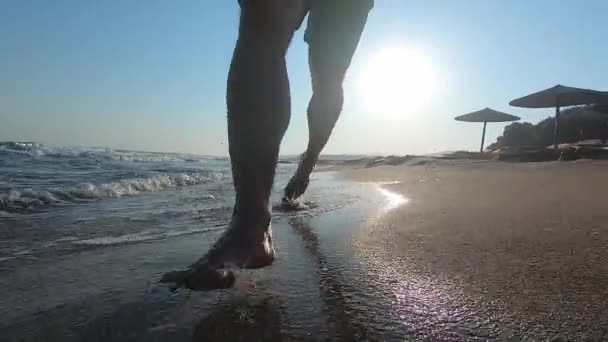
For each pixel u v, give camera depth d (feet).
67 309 4.11
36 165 27.99
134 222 8.68
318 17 8.21
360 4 8.11
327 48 8.31
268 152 4.69
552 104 53.67
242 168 4.67
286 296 4.40
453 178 19.25
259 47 4.68
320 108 9.04
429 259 5.64
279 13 4.69
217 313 3.99
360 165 44.86
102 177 19.61
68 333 3.65
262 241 4.62
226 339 3.52
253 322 3.81
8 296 4.46
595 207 9.20
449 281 4.78
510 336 3.52
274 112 4.70
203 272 4.24
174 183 18.93
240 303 4.21
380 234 7.17
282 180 23.43
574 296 4.27
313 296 4.40
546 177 18.12
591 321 3.74
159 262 5.70
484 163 35.88
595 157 34.12
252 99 4.65
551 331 3.58
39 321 3.86
